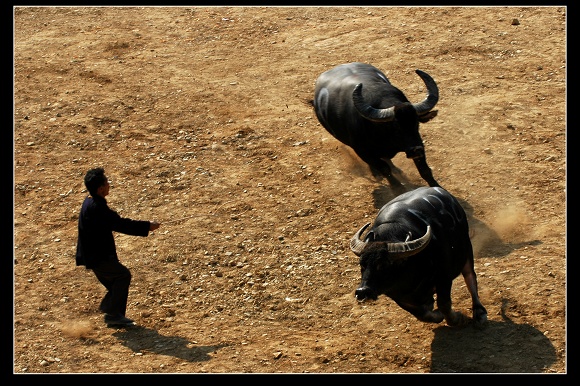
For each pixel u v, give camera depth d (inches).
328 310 453.7
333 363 402.3
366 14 916.6
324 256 506.6
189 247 528.4
